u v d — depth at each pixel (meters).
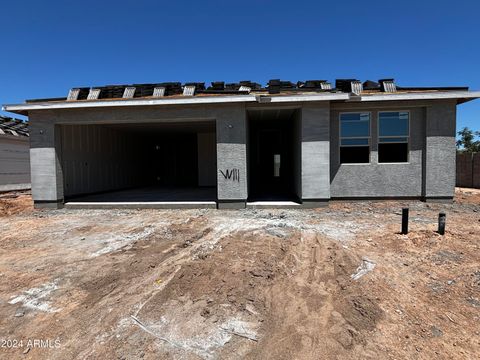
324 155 9.23
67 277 4.28
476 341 2.88
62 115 9.73
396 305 3.47
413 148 9.73
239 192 9.39
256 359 2.66
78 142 12.33
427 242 5.43
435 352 2.74
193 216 8.42
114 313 3.35
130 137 17.14
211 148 18.23
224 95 9.80
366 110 9.76
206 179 18.38
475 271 4.24
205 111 9.41
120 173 15.88
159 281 4.11
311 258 4.82
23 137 14.97
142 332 3.02
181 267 4.50
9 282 4.14
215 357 2.67
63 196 10.19
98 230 7.00
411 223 7.00
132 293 3.79
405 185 9.83
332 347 2.81
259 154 15.20
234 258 4.77
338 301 3.58
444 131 9.53
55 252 5.39
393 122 9.77
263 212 8.79
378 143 9.80
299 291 3.81
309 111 9.25
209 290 3.81
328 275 4.23
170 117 9.51
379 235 5.98
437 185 9.62
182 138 19.61
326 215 8.19
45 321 3.22
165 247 5.51
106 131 14.54
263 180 15.55
